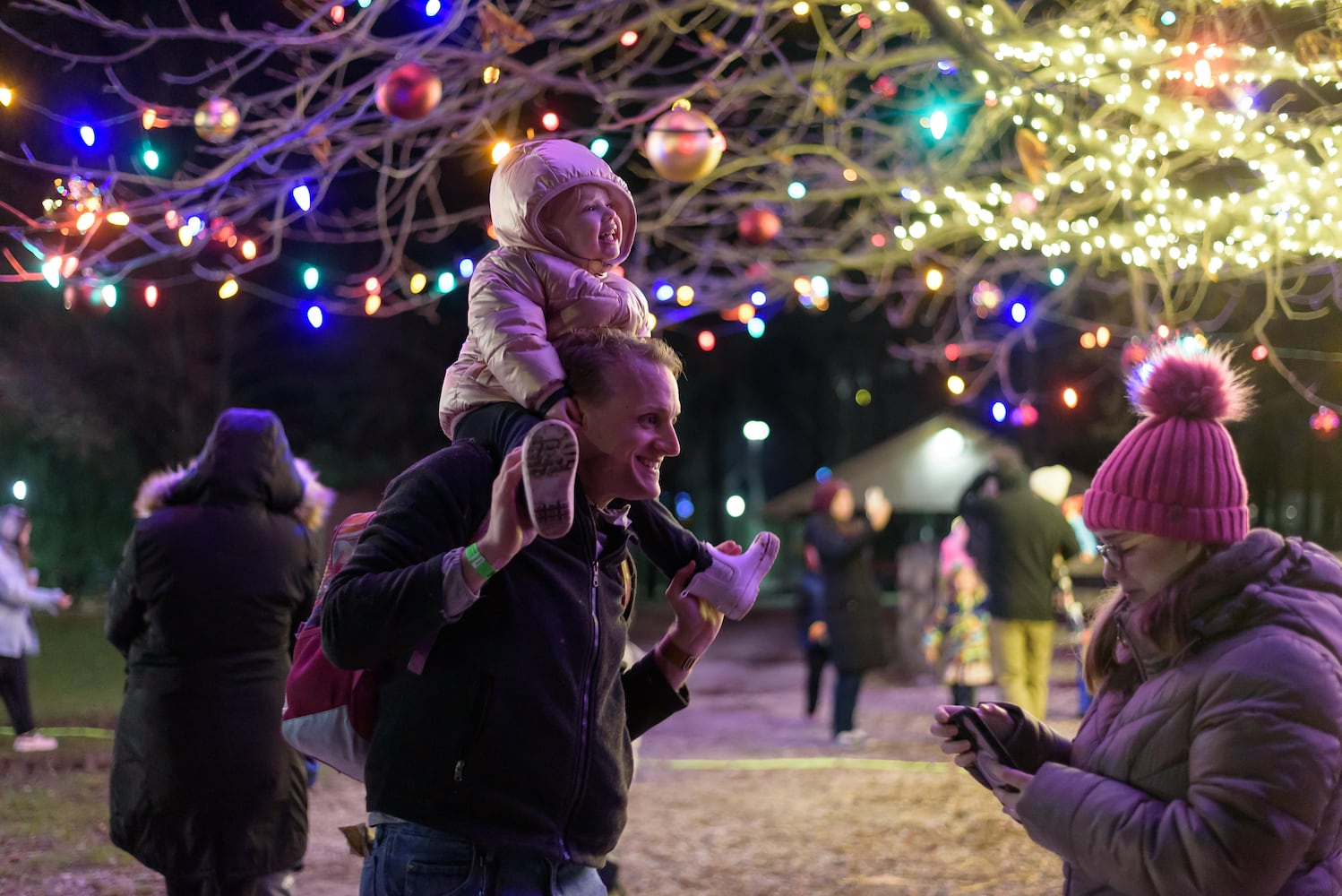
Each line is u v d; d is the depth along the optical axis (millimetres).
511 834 2232
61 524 19578
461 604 2104
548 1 6465
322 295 14828
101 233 6422
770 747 10570
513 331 2314
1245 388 2439
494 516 2080
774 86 6816
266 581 3980
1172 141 5477
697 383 28312
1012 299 9008
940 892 5898
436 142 6559
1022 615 9078
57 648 15352
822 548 10609
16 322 16906
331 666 2391
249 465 4016
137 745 3908
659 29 7027
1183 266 6398
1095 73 5039
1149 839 2188
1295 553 2320
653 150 4680
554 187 2412
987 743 2510
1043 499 9211
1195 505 2289
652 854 6828
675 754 10297
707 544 2711
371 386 21781
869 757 9867
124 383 18750
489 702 2244
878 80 6957
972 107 7031
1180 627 2275
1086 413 16719
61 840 6617
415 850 2266
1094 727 2514
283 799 4004
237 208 6781
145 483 4219
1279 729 2107
